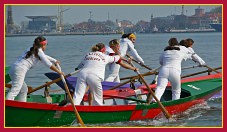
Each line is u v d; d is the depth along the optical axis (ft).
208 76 114.32
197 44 356.79
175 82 93.91
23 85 87.97
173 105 92.17
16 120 79.46
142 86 103.71
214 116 93.40
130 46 110.11
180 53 94.43
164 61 94.58
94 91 87.15
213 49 280.72
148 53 246.27
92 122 84.69
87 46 345.72
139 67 171.53
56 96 96.12
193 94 99.40
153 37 642.22
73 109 82.28
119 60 90.53
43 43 85.20
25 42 477.36
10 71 85.51
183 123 88.02
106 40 475.72
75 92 87.15
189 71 160.76
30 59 84.89
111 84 101.45
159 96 92.53
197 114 95.35
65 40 531.09
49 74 94.68
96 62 86.74
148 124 87.15
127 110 86.79
